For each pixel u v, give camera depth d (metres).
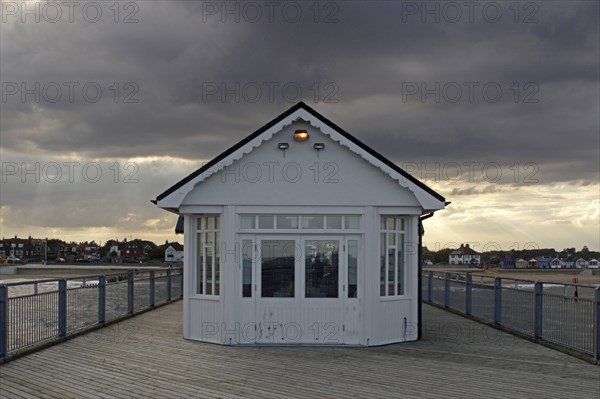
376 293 13.09
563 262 83.31
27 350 11.37
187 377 9.77
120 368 10.38
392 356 11.79
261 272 13.06
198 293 13.60
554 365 11.01
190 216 13.65
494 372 10.36
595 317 11.16
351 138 12.95
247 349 12.43
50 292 12.43
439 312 20.77
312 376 9.95
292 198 13.09
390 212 13.23
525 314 14.35
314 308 13.05
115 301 16.59
